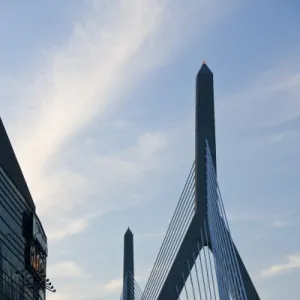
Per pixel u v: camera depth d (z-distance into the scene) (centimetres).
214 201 4822
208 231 4994
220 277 4541
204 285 4934
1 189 6506
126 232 9625
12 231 6988
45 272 8994
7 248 6694
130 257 9444
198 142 5172
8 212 6812
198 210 5075
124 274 9356
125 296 9081
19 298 7244
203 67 5319
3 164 7038
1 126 7081
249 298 4497
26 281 7731
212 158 5041
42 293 9144
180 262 4928
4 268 6525
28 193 8338
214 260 4728
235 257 4425
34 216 8038
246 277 4584
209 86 5228
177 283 4862
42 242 8875
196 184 5147
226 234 4588
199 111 5209
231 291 4334
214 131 5156
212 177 4925
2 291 6366
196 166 5169
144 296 6278
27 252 7812
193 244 4988
